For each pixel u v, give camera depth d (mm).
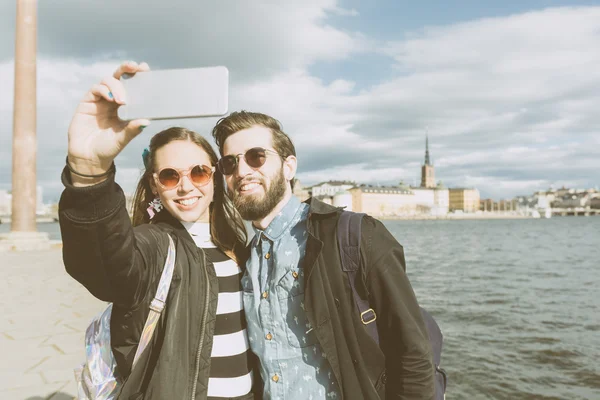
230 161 2014
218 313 2014
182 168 2016
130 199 2268
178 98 1364
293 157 2127
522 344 10242
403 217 185625
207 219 2219
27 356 5414
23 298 9133
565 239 61438
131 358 1734
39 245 20594
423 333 1854
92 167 1440
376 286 1850
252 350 2031
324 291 1848
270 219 2021
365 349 1852
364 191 174625
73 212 1451
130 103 1393
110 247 1496
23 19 20000
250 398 2041
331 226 1911
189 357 1773
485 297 16547
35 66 20406
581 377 8133
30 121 20344
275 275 1947
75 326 6832
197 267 1897
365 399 1818
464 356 9352
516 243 52969
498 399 7234
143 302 1710
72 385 4547
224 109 1342
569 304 15086
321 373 1912
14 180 20484
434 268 26969
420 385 1808
